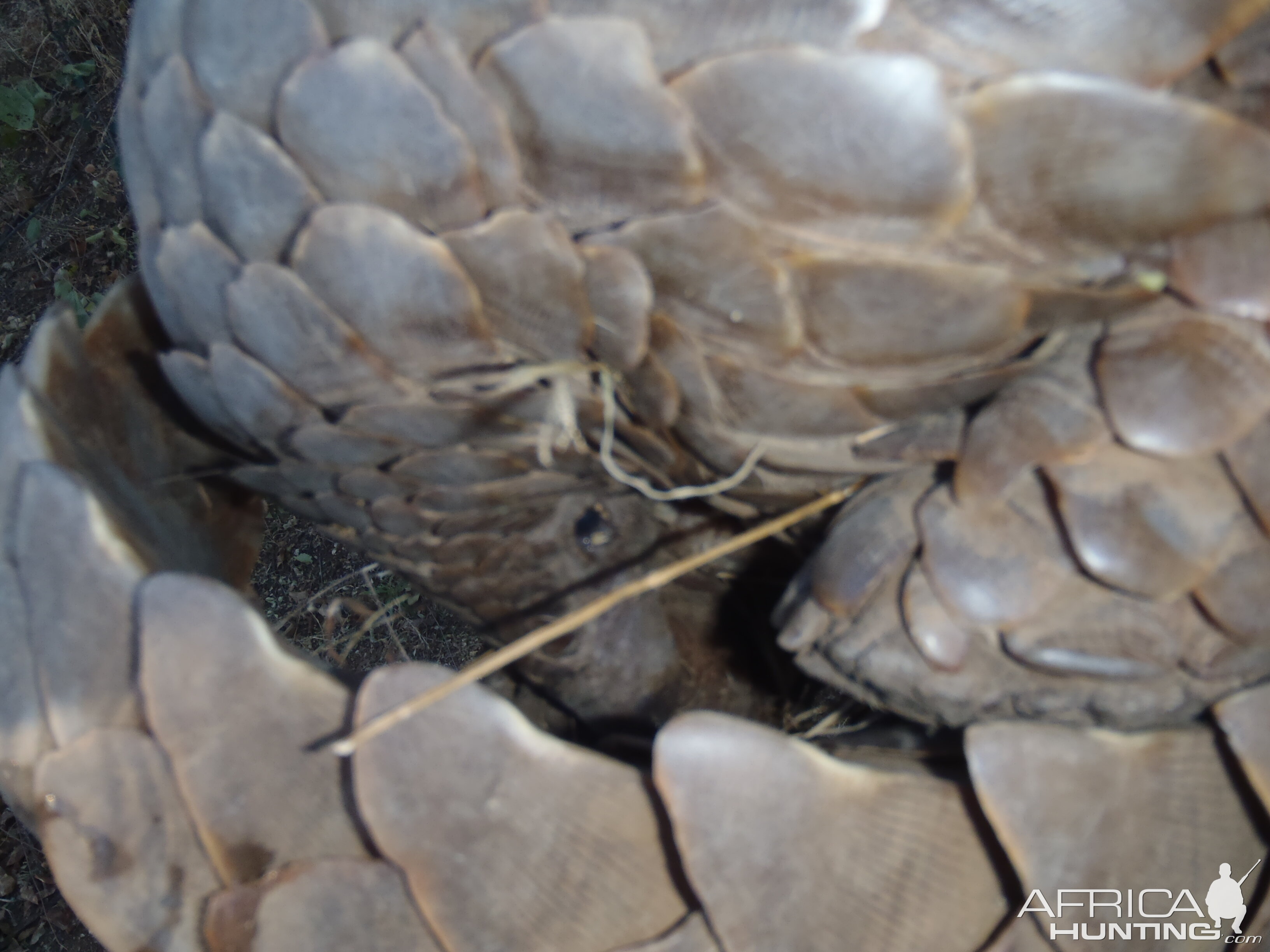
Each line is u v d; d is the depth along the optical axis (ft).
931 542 0.54
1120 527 0.51
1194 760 0.52
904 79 0.44
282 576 1.81
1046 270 0.50
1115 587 0.52
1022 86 0.44
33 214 2.37
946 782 0.54
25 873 1.83
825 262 0.49
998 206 0.47
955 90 0.45
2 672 0.62
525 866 0.54
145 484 0.75
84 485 0.61
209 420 0.70
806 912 0.52
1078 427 0.52
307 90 0.52
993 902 0.53
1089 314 0.51
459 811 0.54
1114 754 0.52
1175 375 0.51
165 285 0.63
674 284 0.52
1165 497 0.52
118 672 0.58
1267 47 0.45
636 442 0.66
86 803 0.58
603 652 0.82
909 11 0.44
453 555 0.76
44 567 0.60
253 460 0.75
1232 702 0.51
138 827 0.58
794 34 0.45
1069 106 0.44
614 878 0.54
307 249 0.55
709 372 0.56
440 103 0.50
